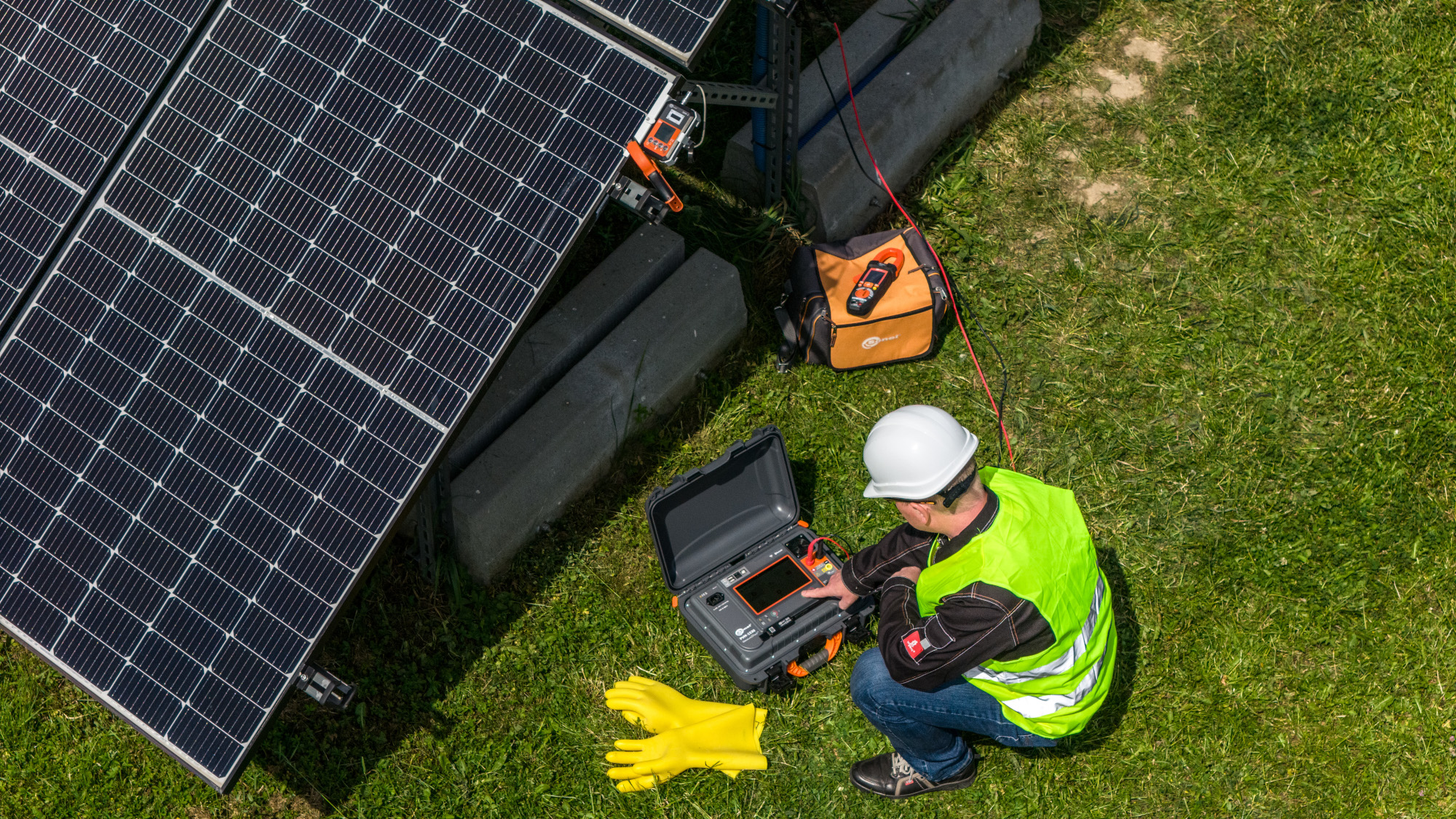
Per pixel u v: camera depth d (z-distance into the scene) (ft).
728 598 16.65
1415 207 21.45
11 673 16.65
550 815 15.61
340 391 14.38
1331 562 17.42
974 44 22.71
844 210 21.09
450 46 15.21
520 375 17.74
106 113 16.28
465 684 16.63
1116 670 16.48
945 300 19.38
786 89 19.26
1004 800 15.49
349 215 14.89
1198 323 20.18
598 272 19.10
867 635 16.66
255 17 15.93
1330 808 15.33
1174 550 17.62
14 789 15.85
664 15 15.31
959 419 19.12
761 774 15.83
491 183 14.62
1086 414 19.12
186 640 14.10
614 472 18.67
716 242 20.72
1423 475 18.24
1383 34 24.00
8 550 14.92
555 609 17.25
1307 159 22.34
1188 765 15.71
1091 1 24.72
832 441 18.84
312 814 15.70
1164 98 23.31
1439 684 16.21
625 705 16.35
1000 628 12.24
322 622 13.76
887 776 15.51
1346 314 20.15
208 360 14.83
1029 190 22.04
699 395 19.42
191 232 15.31
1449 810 15.21
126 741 16.12
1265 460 18.48
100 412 15.03
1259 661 16.51
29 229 16.17
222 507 14.37
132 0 16.62
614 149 14.38
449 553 16.97
